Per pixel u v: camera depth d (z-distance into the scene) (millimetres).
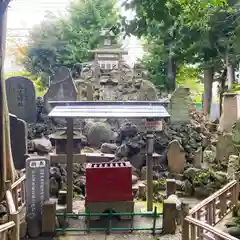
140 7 7762
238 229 6074
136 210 7926
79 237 6582
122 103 7785
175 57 18062
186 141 10984
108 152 11477
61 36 21469
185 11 9352
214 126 15133
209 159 11102
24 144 10266
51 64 21453
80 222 7289
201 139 11586
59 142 9195
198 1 8297
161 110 7543
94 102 7785
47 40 21297
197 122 13742
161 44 18172
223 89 18625
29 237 6547
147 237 6590
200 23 12930
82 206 8258
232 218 7043
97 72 19109
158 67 20312
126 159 10656
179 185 9195
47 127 12938
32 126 12641
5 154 8211
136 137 11102
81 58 21953
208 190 8789
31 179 6680
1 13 7469
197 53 17375
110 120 14086
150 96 14523
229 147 10523
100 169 7219
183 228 5477
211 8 12867
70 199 7516
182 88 12883
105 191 7207
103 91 17719
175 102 12859
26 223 6586
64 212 7055
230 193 7184
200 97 25406
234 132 9344
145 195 8844
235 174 7598
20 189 7613
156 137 11164
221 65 17656
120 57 20203
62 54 21453
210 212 6371
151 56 21406
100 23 22234
